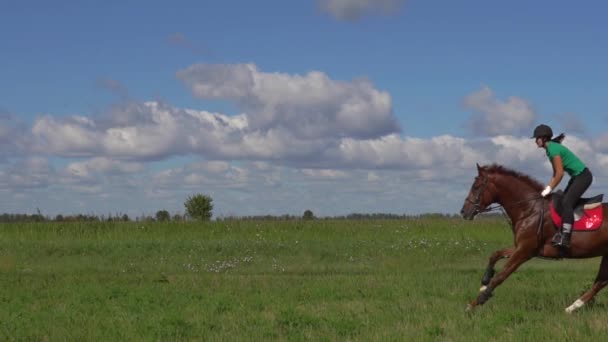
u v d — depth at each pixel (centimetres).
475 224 3603
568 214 1243
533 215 1282
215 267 2317
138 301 1394
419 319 1157
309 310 1262
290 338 1016
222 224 3553
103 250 2692
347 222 3688
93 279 1866
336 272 2203
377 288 1579
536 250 1284
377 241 3050
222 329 1087
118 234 3319
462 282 1695
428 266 2420
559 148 1251
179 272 2212
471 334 1035
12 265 2308
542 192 1260
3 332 1056
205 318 1166
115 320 1162
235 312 1241
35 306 1342
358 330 1080
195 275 2038
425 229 3475
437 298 1416
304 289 1583
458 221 3716
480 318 1166
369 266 2394
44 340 1027
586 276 1853
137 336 1034
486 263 2500
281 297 1453
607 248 1235
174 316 1162
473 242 2962
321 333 1047
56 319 1180
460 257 2633
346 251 2684
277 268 2323
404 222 3678
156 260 2492
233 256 2598
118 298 1457
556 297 1410
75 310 1275
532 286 1631
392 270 2242
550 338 1002
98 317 1194
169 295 1476
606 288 1552
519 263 1287
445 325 1100
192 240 3083
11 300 1445
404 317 1170
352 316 1188
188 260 2483
